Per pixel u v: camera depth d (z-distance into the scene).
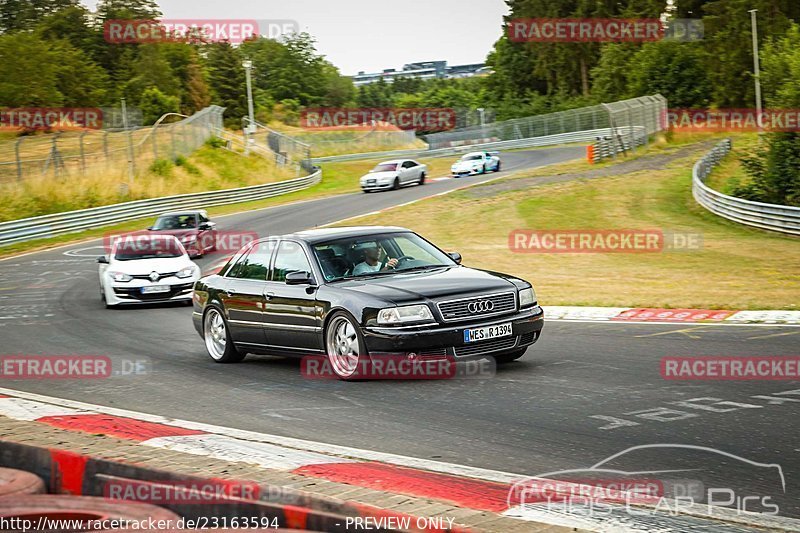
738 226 26.19
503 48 112.12
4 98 72.75
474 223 29.02
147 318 14.84
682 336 10.17
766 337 9.79
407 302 8.05
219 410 7.40
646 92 72.25
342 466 5.18
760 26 71.62
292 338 9.02
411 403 7.25
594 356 9.08
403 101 127.56
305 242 9.22
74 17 100.00
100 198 39.97
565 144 70.25
